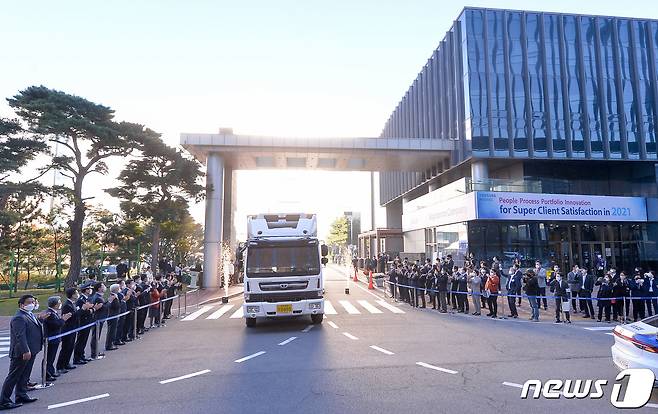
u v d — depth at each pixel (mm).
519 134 30328
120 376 8047
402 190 47219
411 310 17453
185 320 15703
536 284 14836
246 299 12836
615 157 30828
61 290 28188
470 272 18781
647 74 31984
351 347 10133
